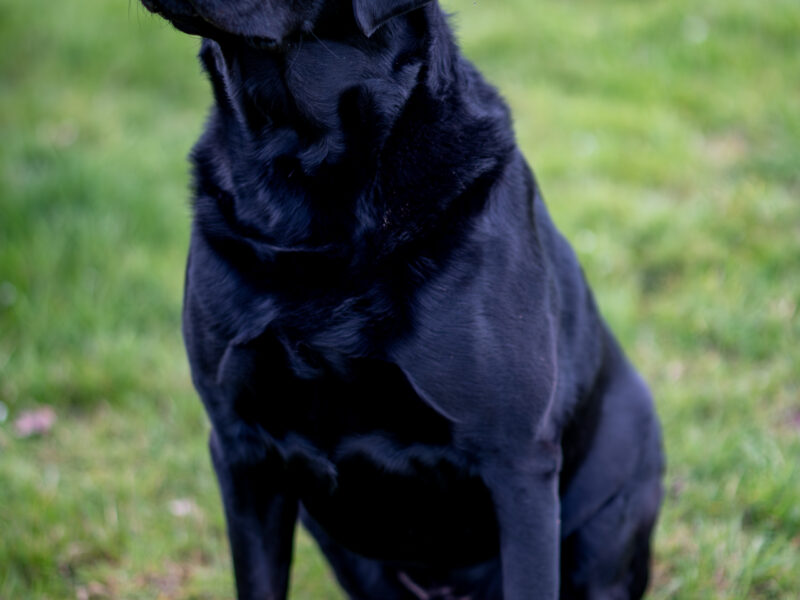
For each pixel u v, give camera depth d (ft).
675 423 12.41
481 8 25.63
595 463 8.92
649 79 21.63
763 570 10.27
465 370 7.30
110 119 20.65
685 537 10.95
